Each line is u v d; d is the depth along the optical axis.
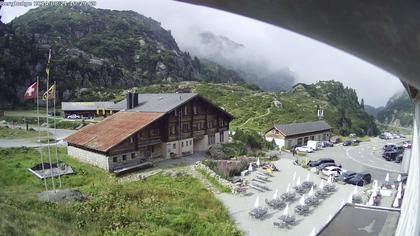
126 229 17.91
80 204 20.22
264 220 22.27
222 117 43.91
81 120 63.03
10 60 93.12
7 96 86.81
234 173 33.25
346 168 41.44
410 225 9.70
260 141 50.09
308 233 20.55
